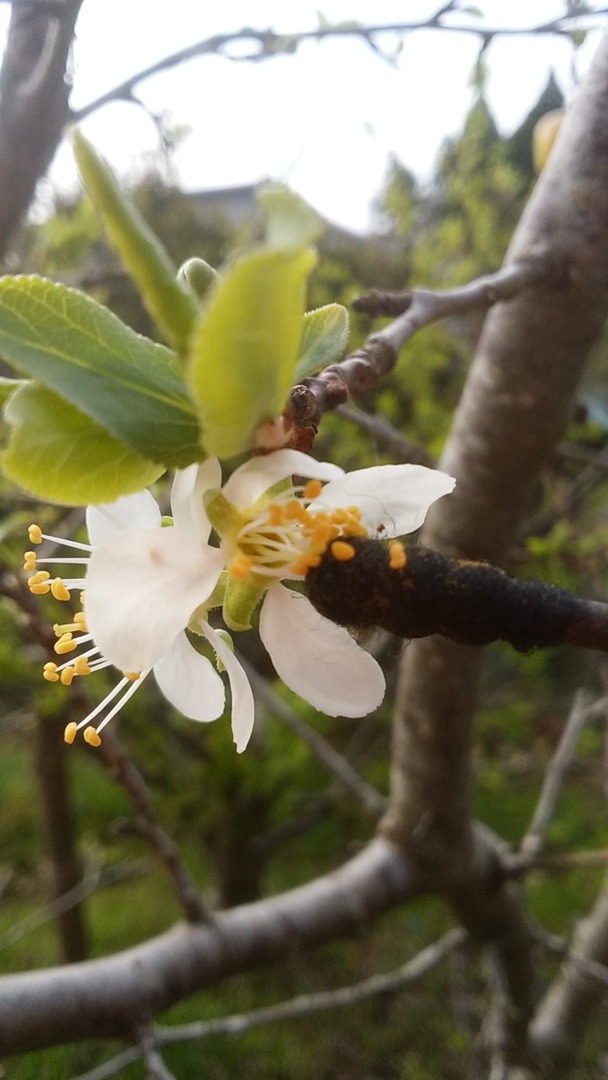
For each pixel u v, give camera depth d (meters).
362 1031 0.35
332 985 0.38
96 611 0.06
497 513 0.16
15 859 0.50
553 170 0.14
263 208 0.05
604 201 0.13
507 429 0.15
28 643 0.30
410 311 0.10
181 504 0.06
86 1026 0.15
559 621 0.05
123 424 0.05
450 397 0.40
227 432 0.06
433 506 0.17
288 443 0.06
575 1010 0.23
